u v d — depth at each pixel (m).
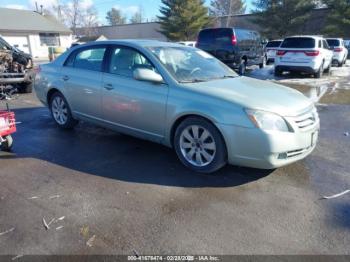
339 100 8.38
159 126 4.06
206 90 3.71
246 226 2.77
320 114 6.88
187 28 43.66
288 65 13.13
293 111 3.45
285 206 3.09
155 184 3.53
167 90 3.91
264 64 18.94
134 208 3.04
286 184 3.54
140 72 3.92
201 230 2.71
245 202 3.16
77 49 5.24
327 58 14.32
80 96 5.03
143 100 4.11
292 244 2.54
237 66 13.69
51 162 4.16
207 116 3.54
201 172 3.79
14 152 4.52
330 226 2.77
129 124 4.43
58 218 2.88
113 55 4.62
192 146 3.83
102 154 4.44
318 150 4.60
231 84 4.04
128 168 3.96
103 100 4.66
